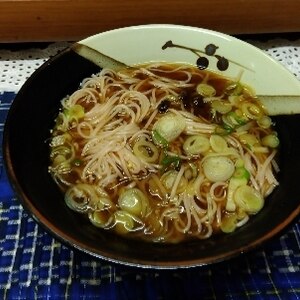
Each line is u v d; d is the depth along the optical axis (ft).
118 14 0.85
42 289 0.64
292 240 0.69
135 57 0.80
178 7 0.84
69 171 0.69
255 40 0.94
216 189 0.67
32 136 0.68
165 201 0.66
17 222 0.70
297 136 0.69
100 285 0.64
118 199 0.66
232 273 0.66
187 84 0.80
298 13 0.87
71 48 0.75
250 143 0.72
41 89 0.71
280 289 0.65
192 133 0.73
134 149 0.71
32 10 0.83
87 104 0.77
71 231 0.57
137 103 0.77
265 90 0.76
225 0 0.84
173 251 0.59
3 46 0.92
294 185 0.63
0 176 0.75
